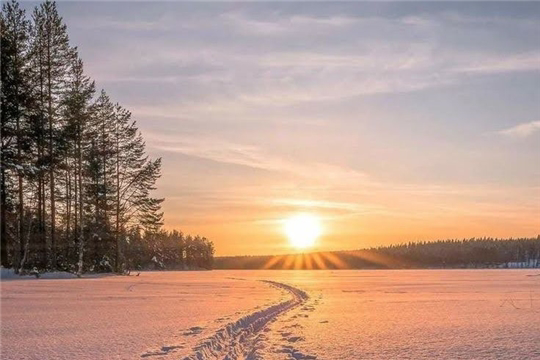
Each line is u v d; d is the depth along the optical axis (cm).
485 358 965
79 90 4331
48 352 957
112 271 5009
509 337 1216
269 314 1725
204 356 952
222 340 1154
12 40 3669
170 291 2748
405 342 1145
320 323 1492
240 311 1705
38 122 3725
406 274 7331
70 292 2411
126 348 998
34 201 4197
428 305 2083
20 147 3644
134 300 2098
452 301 2275
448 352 1024
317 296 2652
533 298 2436
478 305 2072
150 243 10181
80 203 4356
